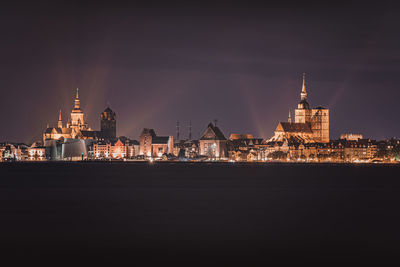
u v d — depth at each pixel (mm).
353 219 125188
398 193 185625
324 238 104312
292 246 97938
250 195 178125
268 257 90750
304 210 139875
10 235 106500
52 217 127125
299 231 110750
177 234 107688
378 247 97312
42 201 158375
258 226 116188
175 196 174000
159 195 176875
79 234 107500
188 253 93000
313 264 87062
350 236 106000
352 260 89188
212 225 117000
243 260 88938
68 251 94250
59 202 156000
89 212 135375
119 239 103062
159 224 118250
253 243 100250
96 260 88750
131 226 115625
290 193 185000
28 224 117875
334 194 182000
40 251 94188
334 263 87625
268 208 143750
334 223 119875
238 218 126438
